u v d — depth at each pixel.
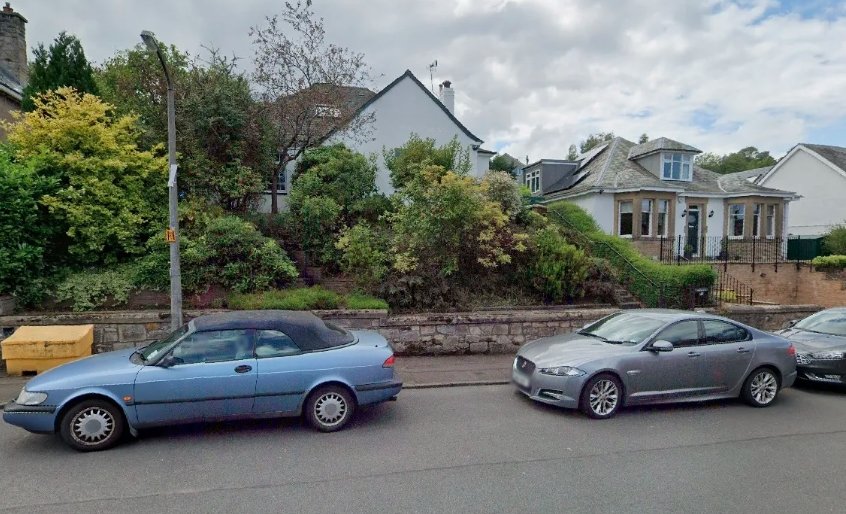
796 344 8.48
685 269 12.67
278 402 5.73
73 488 4.42
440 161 16.05
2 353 8.18
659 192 21.84
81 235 9.97
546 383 6.58
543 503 4.13
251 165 13.59
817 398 7.69
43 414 5.14
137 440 5.60
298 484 4.50
